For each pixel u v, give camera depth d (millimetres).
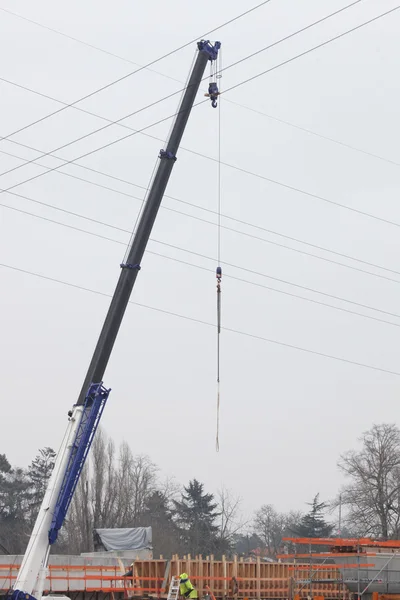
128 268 25562
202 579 35094
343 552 36094
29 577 22391
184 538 93000
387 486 68812
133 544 49344
